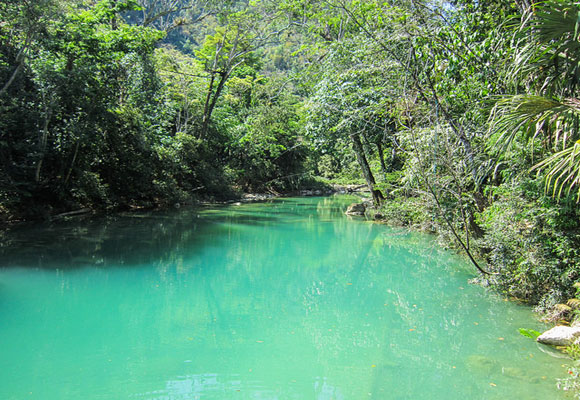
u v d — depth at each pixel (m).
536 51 5.46
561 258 6.25
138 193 19.67
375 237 13.88
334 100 14.45
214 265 9.93
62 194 15.27
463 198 8.34
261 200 27.83
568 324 5.86
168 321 6.40
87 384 4.39
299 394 4.30
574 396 4.20
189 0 27.52
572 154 4.54
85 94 15.80
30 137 14.17
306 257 11.13
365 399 4.24
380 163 19.81
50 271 8.55
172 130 27.80
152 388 4.36
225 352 5.37
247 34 26.42
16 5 12.97
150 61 21.64
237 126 30.19
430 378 4.67
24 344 5.35
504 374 4.73
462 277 9.02
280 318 6.73
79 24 16.23
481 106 7.62
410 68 8.70
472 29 8.44
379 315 6.91
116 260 9.74
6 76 13.73
